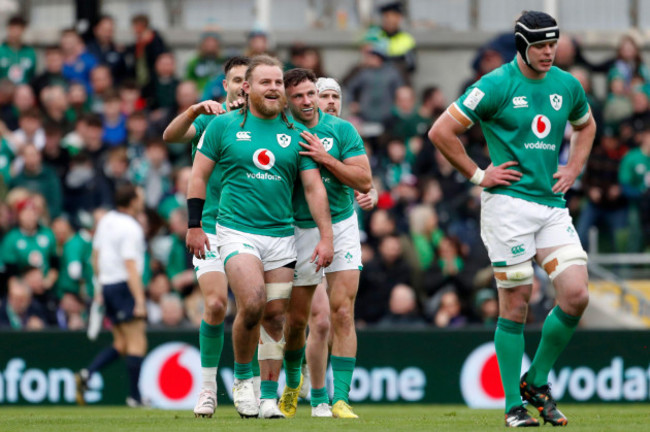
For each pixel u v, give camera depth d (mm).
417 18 65000
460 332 42562
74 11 64438
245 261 24188
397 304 45969
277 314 25141
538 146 22312
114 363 42094
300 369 27594
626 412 32750
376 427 22562
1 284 47000
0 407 41656
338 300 26688
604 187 52469
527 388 23234
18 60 57906
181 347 42312
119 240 40000
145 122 53719
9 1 65875
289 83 26141
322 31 63656
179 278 46594
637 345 42656
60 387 42250
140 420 26688
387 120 54438
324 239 24688
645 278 52781
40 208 48500
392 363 42469
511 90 22250
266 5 61156
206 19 64438
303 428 22172
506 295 22484
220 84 53156
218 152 24812
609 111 56469
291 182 25047
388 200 50375
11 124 55562
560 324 22422
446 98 63594
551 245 22359
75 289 47500
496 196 22453
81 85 56094
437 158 52031
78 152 52250
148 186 51500
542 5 64875
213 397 26969
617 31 64500
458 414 31625
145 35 57625
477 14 65062
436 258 48125
